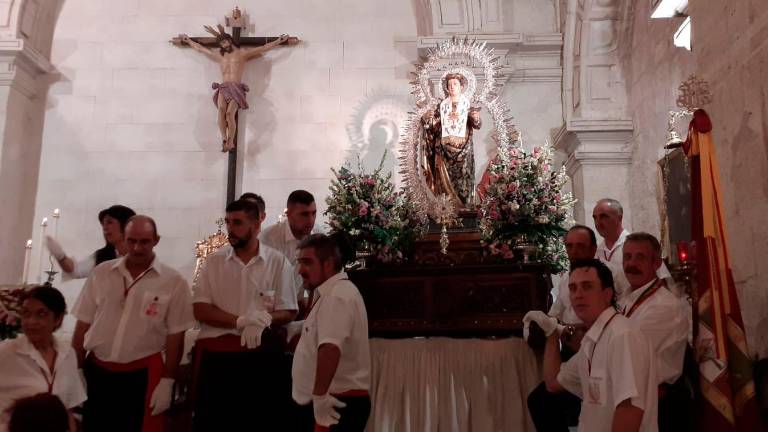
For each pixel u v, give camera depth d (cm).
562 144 819
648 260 374
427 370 477
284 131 874
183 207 855
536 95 845
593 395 310
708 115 392
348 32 901
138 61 893
